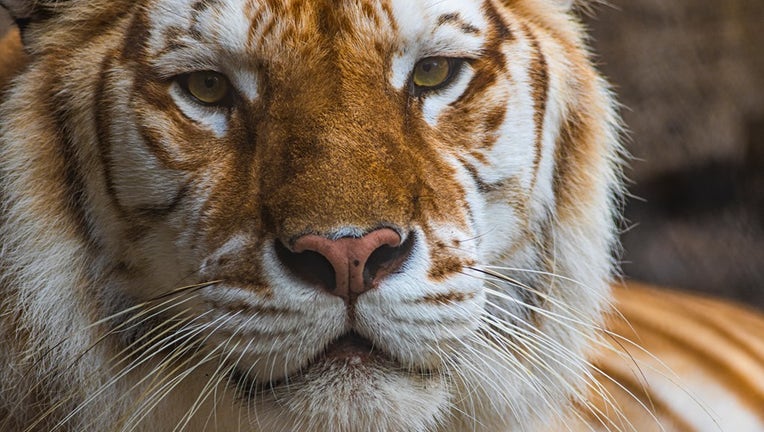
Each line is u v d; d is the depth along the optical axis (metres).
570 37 3.47
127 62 3.36
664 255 5.16
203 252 3.34
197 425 3.40
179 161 3.35
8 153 3.39
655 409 3.74
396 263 3.32
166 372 3.39
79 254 3.39
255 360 3.33
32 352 3.39
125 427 3.40
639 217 5.23
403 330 3.32
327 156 3.32
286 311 3.31
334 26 3.34
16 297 3.39
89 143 3.38
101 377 3.40
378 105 3.34
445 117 3.37
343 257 3.29
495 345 3.42
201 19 3.34
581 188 3.46
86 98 3.38
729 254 5.18
